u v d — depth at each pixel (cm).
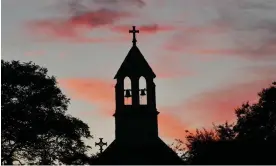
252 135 12550
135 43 9444
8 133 10969
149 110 9150
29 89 11350
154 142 9050
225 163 6794
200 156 7119
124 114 9106
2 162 10888
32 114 11144
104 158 8894
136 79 9200
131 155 8862
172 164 8794
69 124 11181
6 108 10969
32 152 11144
